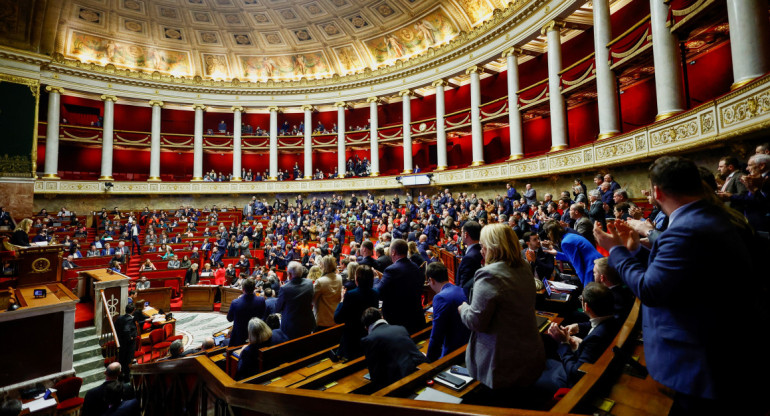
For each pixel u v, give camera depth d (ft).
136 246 53.57
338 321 12.09
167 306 42.29
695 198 4.74
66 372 24.25
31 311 23.06
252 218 69.36
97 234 58.75
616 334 8.13
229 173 90.89
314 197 80.18
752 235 4.83
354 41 77.20
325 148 84.53
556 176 44.93
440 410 4.73
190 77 81.76
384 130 79.71
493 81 66.23
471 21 61.72
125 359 26.16
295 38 79.56
